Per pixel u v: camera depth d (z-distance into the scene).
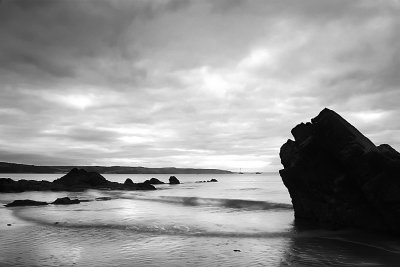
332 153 22.89
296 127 27.11
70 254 16.50
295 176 26.16
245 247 18.17
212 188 79.19
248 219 27.55
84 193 60.59
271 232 21.94
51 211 33.34
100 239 20.05
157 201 44.56
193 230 22.70
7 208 36.06
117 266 14.47
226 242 19.34
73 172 79.44
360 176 21.09
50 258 15.70
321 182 24.23
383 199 20.22
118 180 165.25
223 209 34.88
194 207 37.16
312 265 14.80
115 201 44.88
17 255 16.27
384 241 19.25
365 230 21.92
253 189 72.50
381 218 21.25
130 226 24.20
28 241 19.47
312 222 25.45
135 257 15.96
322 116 22.97
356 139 21.45
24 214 30.94
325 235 21.17
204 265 14.74
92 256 16.12
